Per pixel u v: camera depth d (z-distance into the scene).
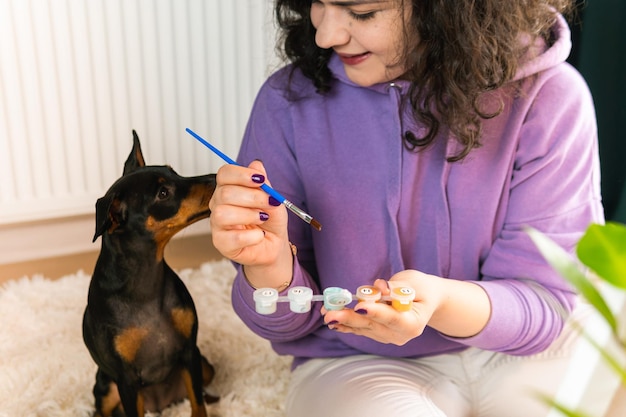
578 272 0.44
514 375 1.15
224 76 2.11
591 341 0.50
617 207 1.88
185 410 1.42
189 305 1.31
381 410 1.04
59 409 1.42
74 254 2.25
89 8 1.93
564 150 1.11
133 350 1.26
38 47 1.93
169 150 2.13
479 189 1.12
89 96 2.01
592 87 1.87
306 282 1.08
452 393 1.15
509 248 1.13
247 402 1.42
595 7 1.80
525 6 1.06
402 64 1.05
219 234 0.90
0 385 1.45
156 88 2.06
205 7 2.03
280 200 0.90
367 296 0.85
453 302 1.00
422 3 1.00
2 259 2.19
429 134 1.07
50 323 1.70
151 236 1.21
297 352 1.23
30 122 1.99
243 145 1.29
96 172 2.09
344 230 1.14
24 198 2.06
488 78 1.05
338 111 1.15
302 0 1.14
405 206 1.12
